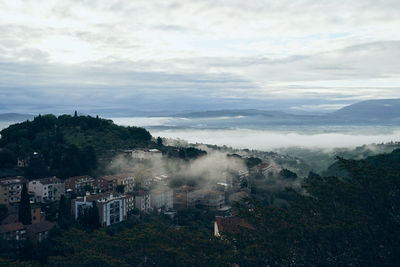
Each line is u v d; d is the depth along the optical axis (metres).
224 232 37.91
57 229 90.12
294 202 40.16
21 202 98.75
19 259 78.31
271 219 36.69
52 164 146.75
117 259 37.03
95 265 36.31
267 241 34.59
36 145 171.00
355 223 32.81
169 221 115.44
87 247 41.62
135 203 122.50
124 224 106.88
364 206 35.28
